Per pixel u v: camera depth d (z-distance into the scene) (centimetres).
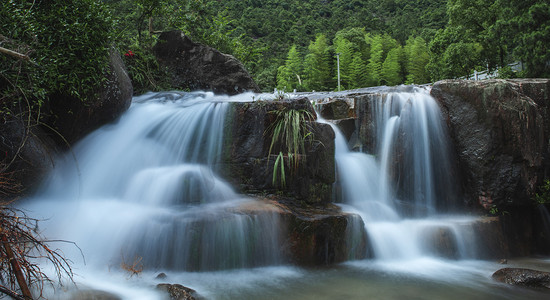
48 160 496
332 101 791
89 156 586
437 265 520
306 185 562
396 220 628
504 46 2227
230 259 459
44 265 387
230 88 1004
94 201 543
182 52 998
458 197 672
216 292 384
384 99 739
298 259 484
